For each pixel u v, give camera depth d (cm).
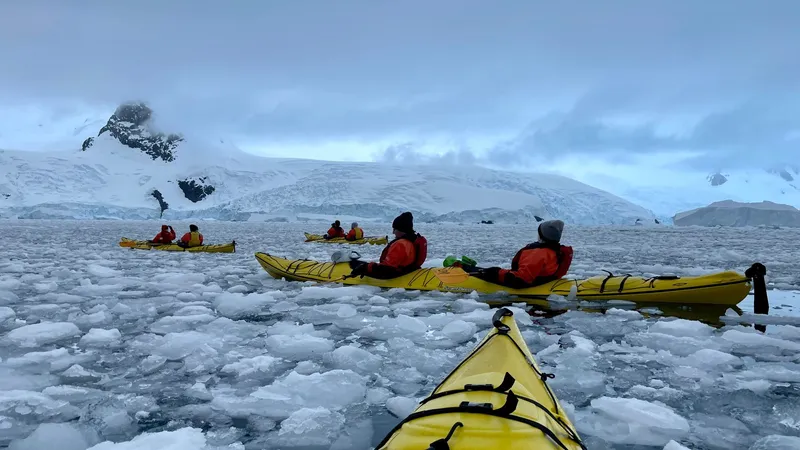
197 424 287
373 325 498
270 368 374
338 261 786
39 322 524
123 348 427
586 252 1512
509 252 1446
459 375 252
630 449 256
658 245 1877
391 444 173
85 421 290
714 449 256
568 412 295
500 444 162
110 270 894
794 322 541
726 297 588
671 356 403
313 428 275
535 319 539
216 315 553
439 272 693
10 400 311
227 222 6069
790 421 288
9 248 1479
